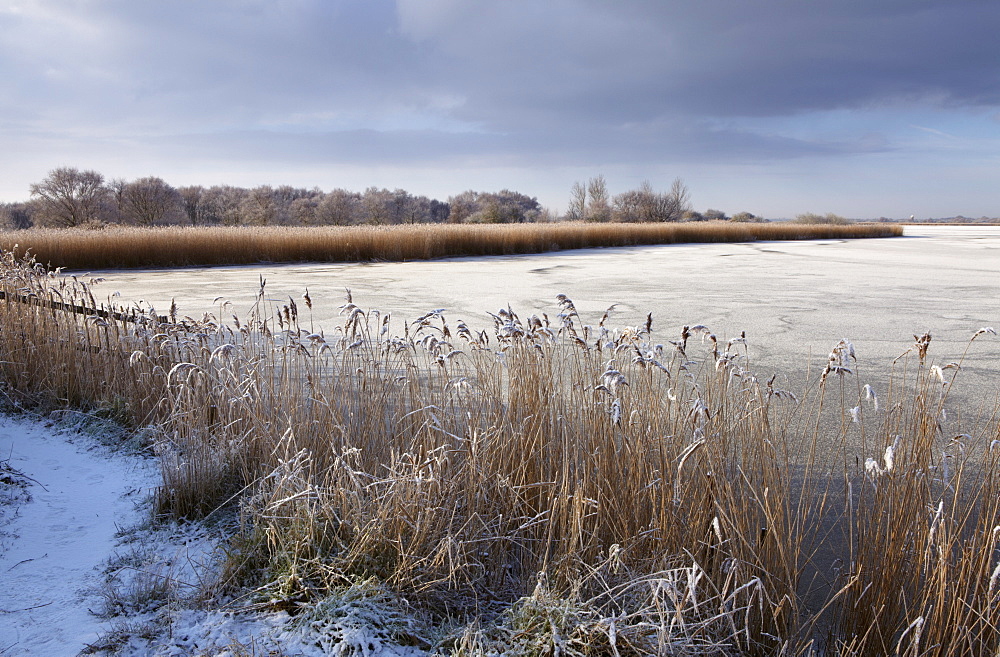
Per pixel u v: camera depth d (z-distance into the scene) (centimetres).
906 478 257
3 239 1962
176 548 311
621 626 222
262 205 6469
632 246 3384
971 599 229
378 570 263
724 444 301
